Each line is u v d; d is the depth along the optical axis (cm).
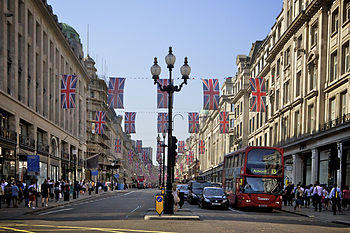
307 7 3256
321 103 2970
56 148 4500
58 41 4625
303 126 3312
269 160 2377
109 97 2667
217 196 2434
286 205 2917
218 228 1305
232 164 2712
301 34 3478
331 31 2900
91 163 5362
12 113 3091
